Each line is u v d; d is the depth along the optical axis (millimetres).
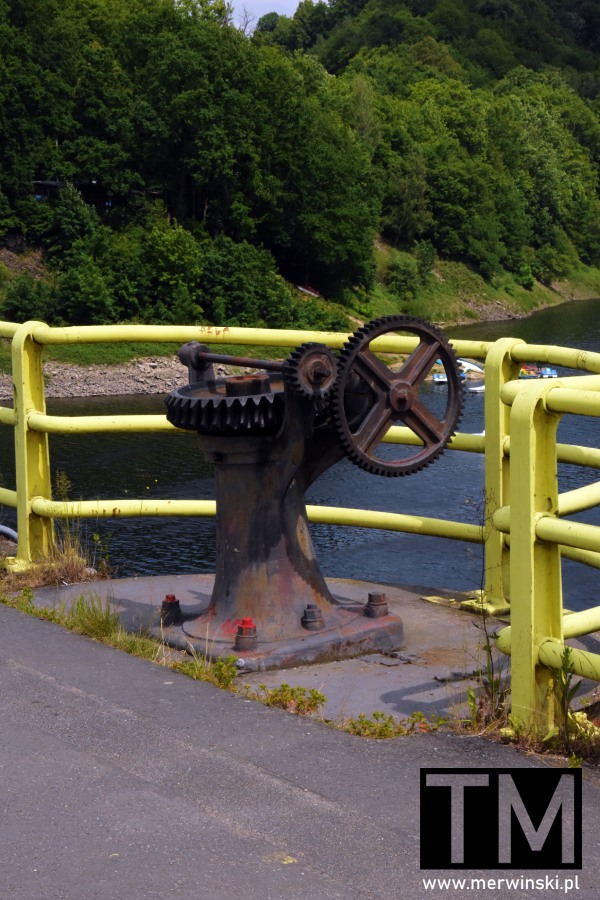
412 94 111875
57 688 3992
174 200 69812
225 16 76000
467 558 7523
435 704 3998
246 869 2752
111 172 66938
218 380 4949
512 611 3588
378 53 150875
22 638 4570
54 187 66438
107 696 3916
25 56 66688
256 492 4562
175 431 5711
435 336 4418
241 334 5605
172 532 7887
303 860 2793
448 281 83688
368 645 4594
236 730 3617
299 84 78625
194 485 9680
